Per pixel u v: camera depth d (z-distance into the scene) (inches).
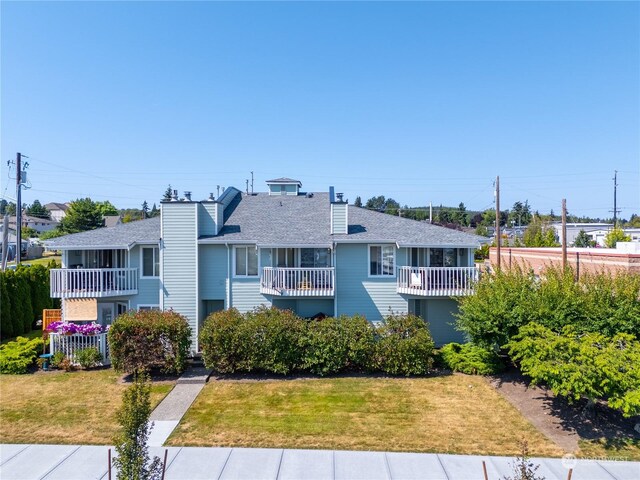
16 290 949.2
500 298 606.2
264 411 523.2
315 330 665.0
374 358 658.2
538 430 470.9
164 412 520.4
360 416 508.4
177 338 648.4
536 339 502.9
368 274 802.8
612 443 440.5
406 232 828.6
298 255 810.2
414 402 551.2
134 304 796.0
